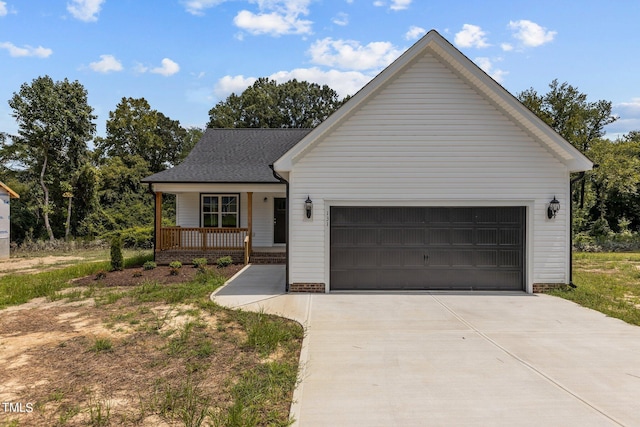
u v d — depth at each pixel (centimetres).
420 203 972
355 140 967
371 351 562
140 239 2283
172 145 4409
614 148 2670
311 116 4881
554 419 377
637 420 375
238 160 1720
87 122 2789
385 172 968
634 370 494
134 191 3116
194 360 526
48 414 386
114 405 402
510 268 983
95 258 1812
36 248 2169
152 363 516
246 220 1688
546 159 959
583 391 436
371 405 405
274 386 446
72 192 2692
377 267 987
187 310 775
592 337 623
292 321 714
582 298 882
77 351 561
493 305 836
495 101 948
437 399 418
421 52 950
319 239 968
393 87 964
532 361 524
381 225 986
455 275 986
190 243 1527
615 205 2908
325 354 550
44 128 2597
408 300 880
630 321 707
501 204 967
